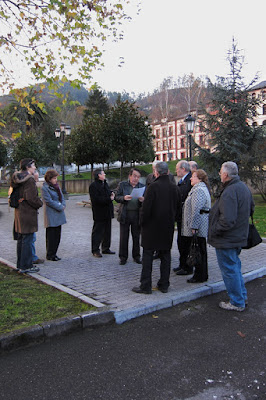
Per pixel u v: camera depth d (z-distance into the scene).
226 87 17.55
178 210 5.51
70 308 4.13
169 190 4.66
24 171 5.58
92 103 56.69
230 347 3.43
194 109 62.25
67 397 2.64
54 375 2.94
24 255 5.69
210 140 17.84
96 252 7.02
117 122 18.31
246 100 17.22
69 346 3.46
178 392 2.70
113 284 5.16
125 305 4.27
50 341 3.55
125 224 6.37
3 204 19.73
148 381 2.85
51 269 6.00
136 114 19.30
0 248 7.92
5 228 11.02
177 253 7.50
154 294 4.71
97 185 6.95
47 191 6.43
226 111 17.53
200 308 4.48
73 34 6.47
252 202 4.55
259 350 3.36
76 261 6.61
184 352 3.33
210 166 17.81
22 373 2.96
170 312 4.33
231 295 4.40
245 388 2.75
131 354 3.29
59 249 7.75
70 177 41.22
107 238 7.23
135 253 6.56
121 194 6.46
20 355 3.27
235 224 4.21
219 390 2.72
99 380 2.86
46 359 3.20
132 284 5.16
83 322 3.78
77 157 23.02
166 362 3.14
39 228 10.62
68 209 16.75
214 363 3.12
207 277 5.35
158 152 73.50
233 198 4.14
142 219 4.66
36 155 31.77
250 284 5.55
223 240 4.25
